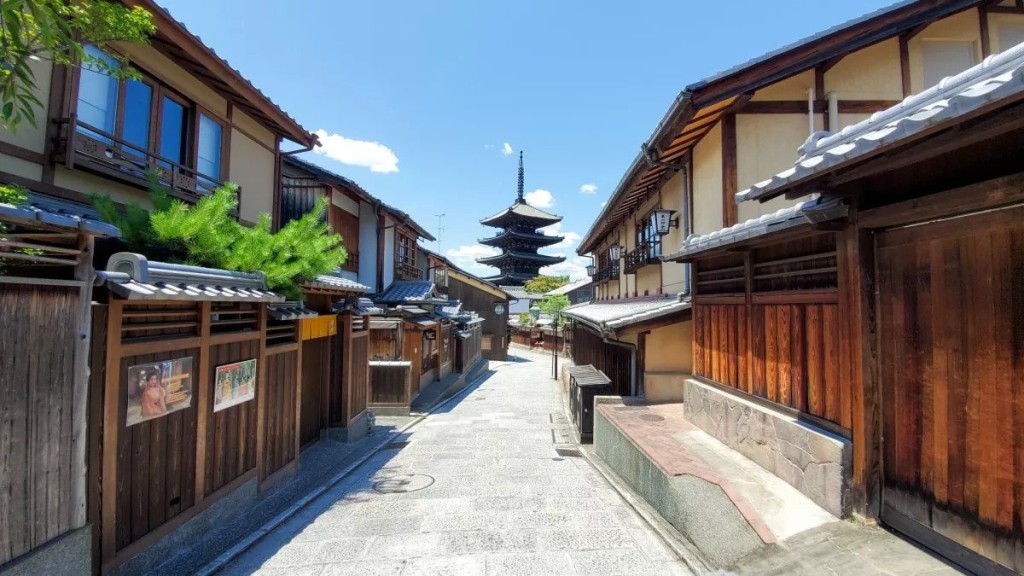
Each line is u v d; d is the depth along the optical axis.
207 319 5.39
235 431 6.05
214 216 5.47
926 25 7.59
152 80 7.00
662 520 5.67
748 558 4.02
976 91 2.37
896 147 3.03
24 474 3.28
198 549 5.05
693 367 8.33
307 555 4.99
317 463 8.66
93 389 3.91
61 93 5.55
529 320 46.69
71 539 3.59
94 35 3.60
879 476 3.95
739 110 7.92
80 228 3.46
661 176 11.54
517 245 55.31
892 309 3.85
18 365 3.24
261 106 8.94
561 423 13.01
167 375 4.77
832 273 4.55
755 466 5.64
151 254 5.16
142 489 4.47
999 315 2.99
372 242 16.80
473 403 16.84
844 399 4.27
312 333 9.44
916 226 3.62
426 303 16.88
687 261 8.25
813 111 7.84
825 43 7.29
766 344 5.75
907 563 3.33
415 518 6.05
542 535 5.46
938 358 3.42
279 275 6.21
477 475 8.05
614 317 9.64
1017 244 2.89
